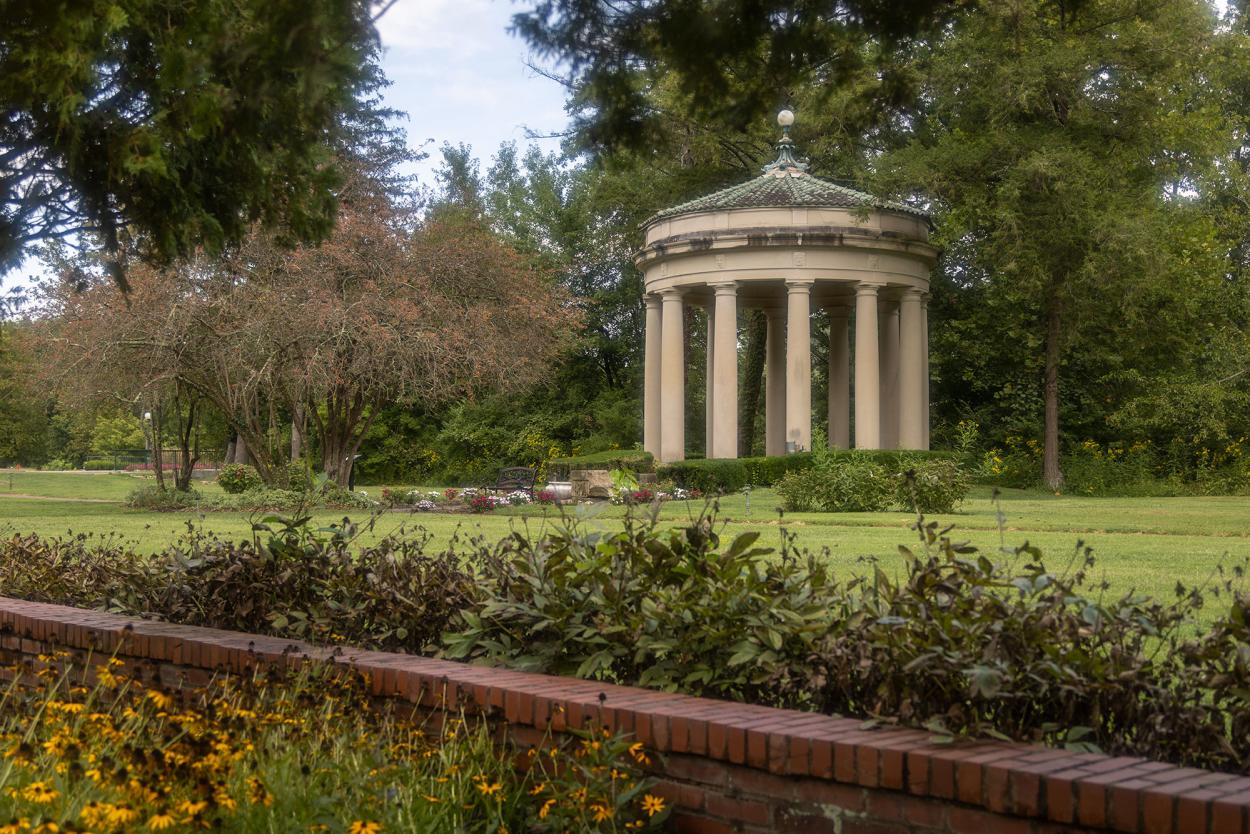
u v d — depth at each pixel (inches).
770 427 1961.1
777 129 1822.1
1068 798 146.5
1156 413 1882.4
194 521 1026.1
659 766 185.8
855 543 705.0
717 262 1683.1
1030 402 2087.8
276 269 1320.1
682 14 245.0
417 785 185.0
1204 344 2003.0
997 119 1609.3
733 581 221.8
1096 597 422.3
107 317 1223.5
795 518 1012.5
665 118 310.8
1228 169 1961.1
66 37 256.8
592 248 2508.6
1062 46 1529.3
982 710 181.2
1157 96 1659.7
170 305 1233.4
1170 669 193.3
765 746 172.7
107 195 329.1
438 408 2490.2
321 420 1469.0
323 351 1293.1
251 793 176.6
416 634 270.7
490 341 1416.1
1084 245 1649.9
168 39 274.2
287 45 215.6
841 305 1910.7
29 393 1332.4
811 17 251.4
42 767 186.5
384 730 207.2
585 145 291.1
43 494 1847.9
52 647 292.5
